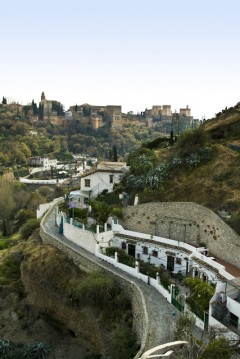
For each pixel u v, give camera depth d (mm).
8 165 160375
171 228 41312
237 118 63219
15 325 40531
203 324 27516
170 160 56000
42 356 35188
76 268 40719
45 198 97188
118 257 38906
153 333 26953
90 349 35250
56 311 38969
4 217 89750
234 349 23031
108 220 45469
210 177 47531
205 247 38219
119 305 33625
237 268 33750
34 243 50656
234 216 37469
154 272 35875
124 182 56219
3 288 44438
